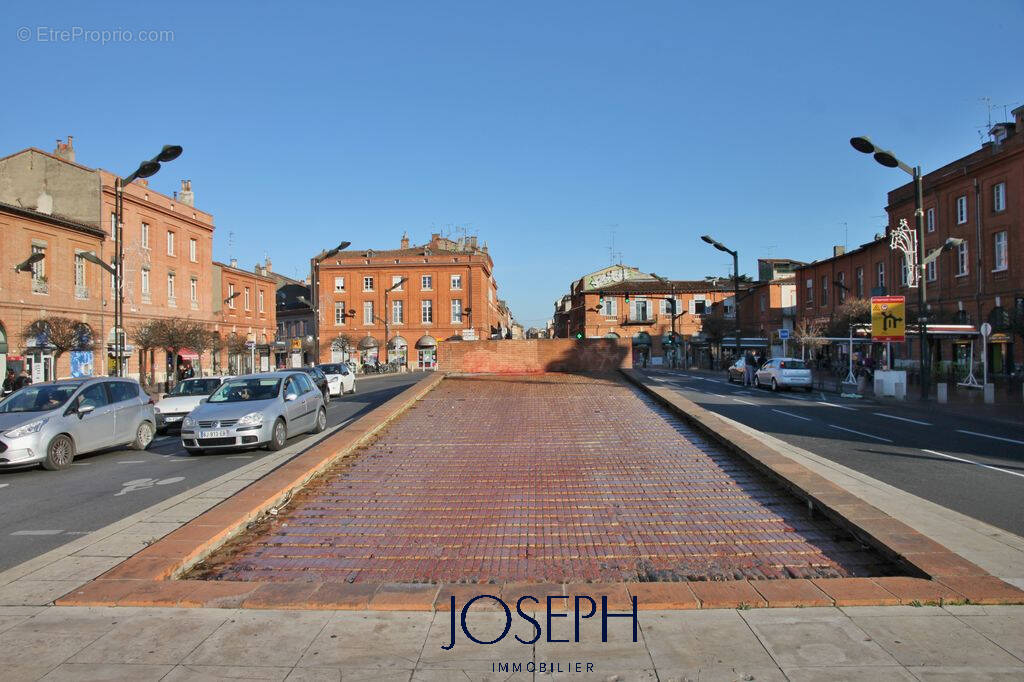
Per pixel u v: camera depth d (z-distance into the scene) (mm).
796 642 3953
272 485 8117
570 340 23891
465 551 6273
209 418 12305
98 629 4281
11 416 11406
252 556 6168
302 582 5012
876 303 22031
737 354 33562
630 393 17625
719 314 64812
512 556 6109
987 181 30469
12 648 4031
